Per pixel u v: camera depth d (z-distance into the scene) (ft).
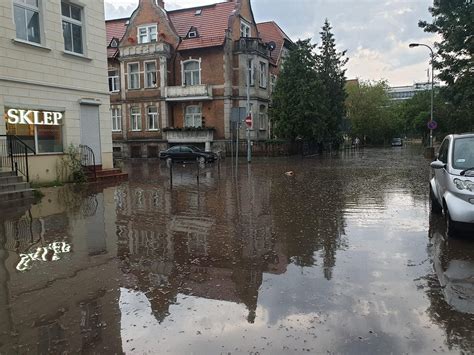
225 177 62.03
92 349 11.91
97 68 59.41
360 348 11.68
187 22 128.67
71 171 53.88
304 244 22.66
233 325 13.19
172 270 18.67
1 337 12.69
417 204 34.83
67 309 14.64
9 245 23.36
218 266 19.15
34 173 49.39
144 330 12.98
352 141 225.15
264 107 129.90
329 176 61.05
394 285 16.28
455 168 24.12
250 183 53.31
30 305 15.02
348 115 213.46
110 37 137.69
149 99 124.77
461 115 91.66
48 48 51.01
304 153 124.98
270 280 17.12
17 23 47.98
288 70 114.73
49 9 51.39
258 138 125.39
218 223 28.68
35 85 49.52
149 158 125.49
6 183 40.86
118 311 14.39
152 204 37.17
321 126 116.37
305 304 14.62
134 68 126.93
